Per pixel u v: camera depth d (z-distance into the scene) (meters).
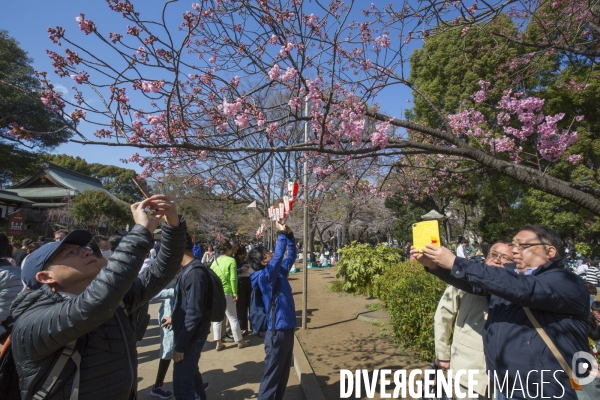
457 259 2.04
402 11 4.36
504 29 6.01
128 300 2.03
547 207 13.23
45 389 1.44
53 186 33.03
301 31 3.41
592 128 11.46
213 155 4.03
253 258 3.75
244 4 3.45
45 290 1.63
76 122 3.08
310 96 3.28
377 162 5.20
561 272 1.98
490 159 3.47
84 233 1.68
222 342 5.93
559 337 1.90
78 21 2.88
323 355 5.06
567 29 4.91
